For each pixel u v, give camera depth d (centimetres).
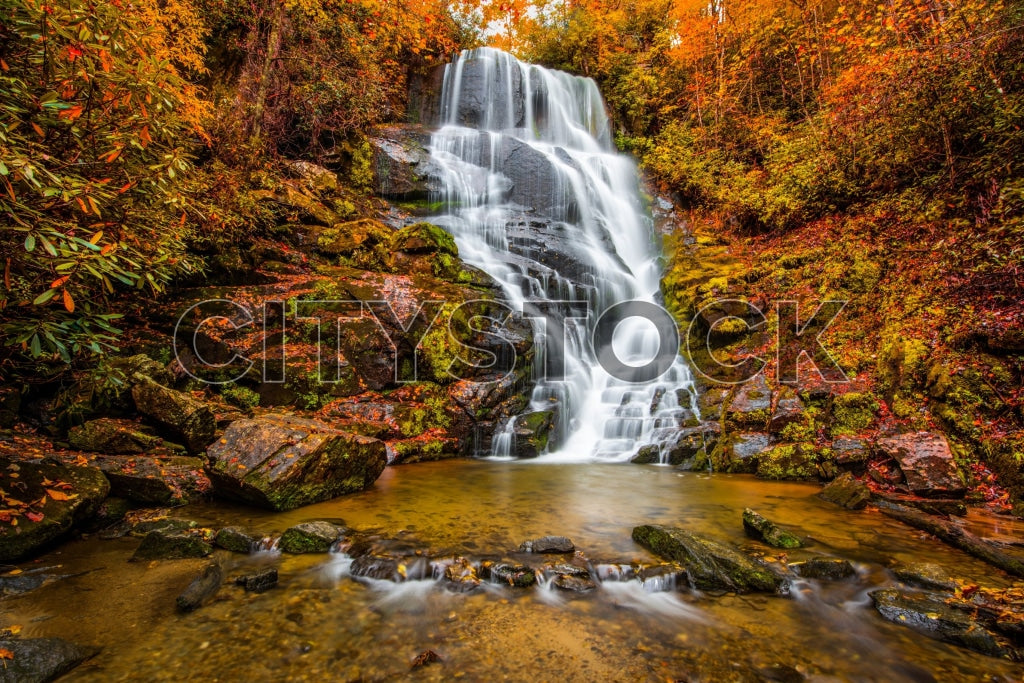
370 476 620
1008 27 744
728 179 1477
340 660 274
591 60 2139
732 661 280
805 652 290
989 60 792
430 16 1527
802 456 694
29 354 538
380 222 1242
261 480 497
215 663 268
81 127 367
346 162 1432
